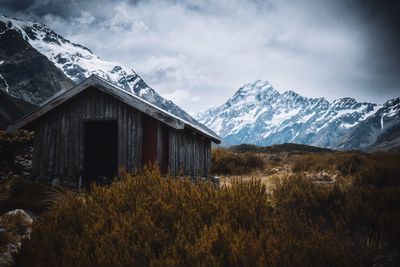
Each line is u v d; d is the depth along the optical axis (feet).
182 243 10.83
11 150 41.42
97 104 37.70
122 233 11.76
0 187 30.81
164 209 13.16
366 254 13.05
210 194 14.82
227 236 10.94
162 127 36.32
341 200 20.13
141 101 35.35
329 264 10.35
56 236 12.93
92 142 48.85
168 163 36.94
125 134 36.47
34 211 26.89
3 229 21.44
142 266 10.43
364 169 30.35
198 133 42.37
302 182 23.50
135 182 16.60
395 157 47.98
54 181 37.29
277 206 20.80
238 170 62.28
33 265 11.43
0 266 15.14
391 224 16.07
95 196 16.19
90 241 11.94
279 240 10.81
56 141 38.52
